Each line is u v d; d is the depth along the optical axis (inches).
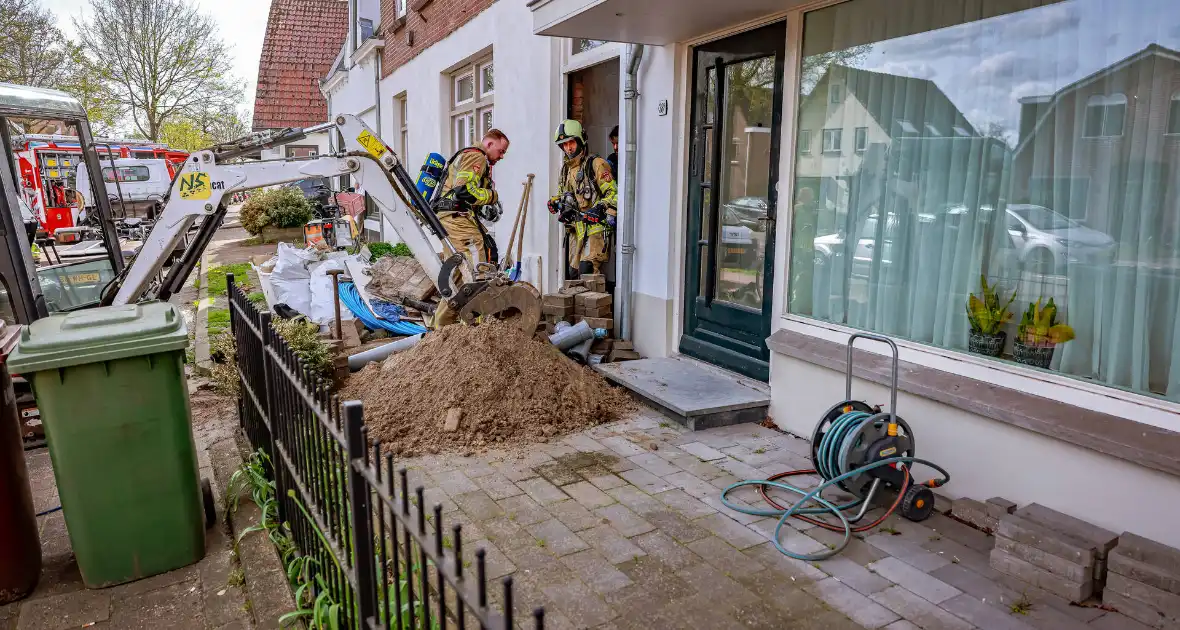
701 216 226.7
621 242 256.2
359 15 648.4
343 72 683.4
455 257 232.2
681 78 226.4
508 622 53.6
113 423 121.7
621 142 252.5
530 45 312.0
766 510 143.7
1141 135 122.0
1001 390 137.9
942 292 154.6
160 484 127.0
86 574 124.5
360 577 83.8
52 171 626.2
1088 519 123.9
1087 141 129.3
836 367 169.0
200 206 220.1
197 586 126.2
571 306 265.6
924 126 156.3
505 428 183.8
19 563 121.0
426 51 451.2
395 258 355.9
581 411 194.5
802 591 116.6
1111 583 109.9
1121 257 125.4
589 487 155.9
